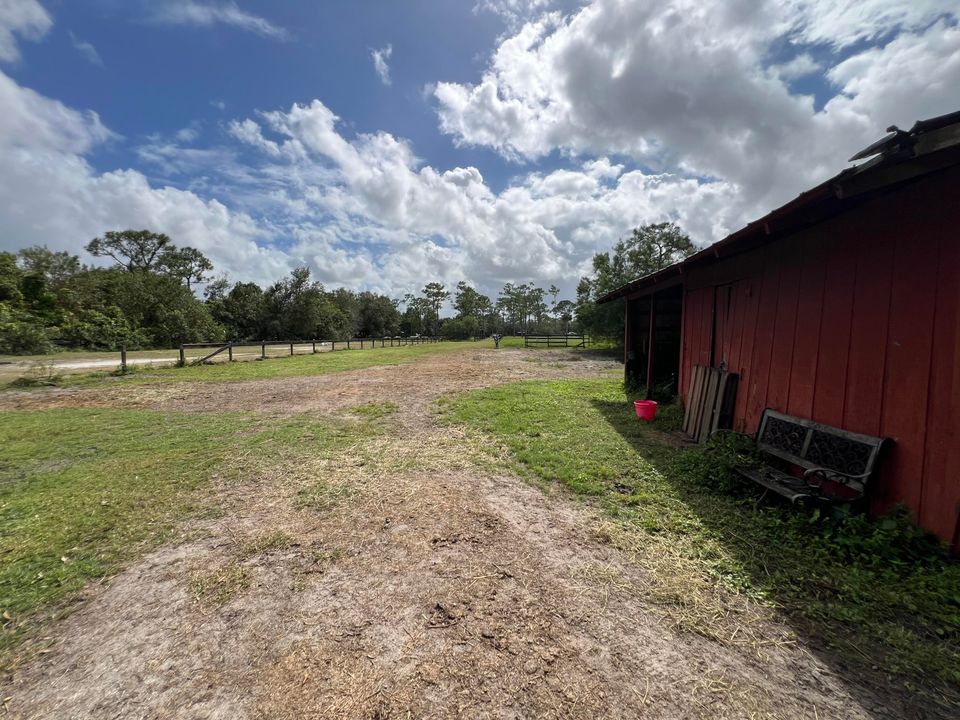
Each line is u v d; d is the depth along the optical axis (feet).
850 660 5.72
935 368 8.04
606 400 25.59
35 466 14.62
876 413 9.39
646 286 23.50
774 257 13.46
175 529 9.96
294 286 133.18
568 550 8.77
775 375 13.30
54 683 5.58
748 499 10.59
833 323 10.78
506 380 36.32
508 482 12.67
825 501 9.18
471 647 6.10
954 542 7.61
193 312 110.11
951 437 7.72
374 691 5.37
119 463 14.74
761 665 5.68
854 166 7.73
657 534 9.33
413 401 26.30
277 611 7.00
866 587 7.17
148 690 5.45
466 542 9.18
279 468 14.08
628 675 5.54
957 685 5.27
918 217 8.44
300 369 45.55
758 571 7.79
